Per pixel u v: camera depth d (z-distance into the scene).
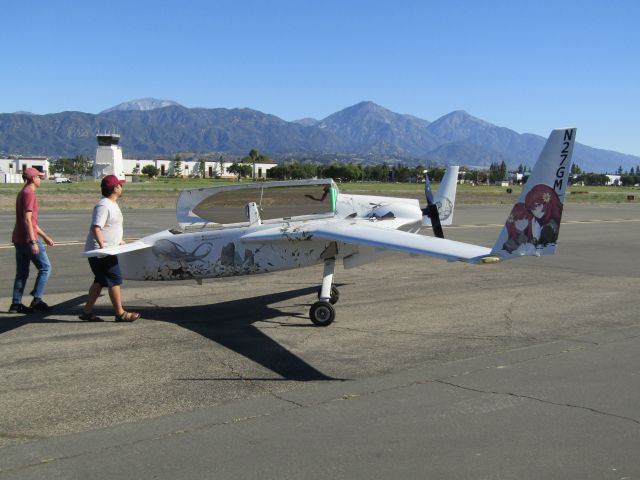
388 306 7.88
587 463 3.41
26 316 7.23
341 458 3.47
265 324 6.88
